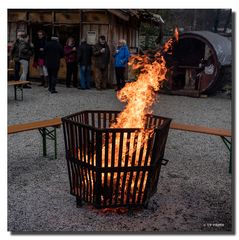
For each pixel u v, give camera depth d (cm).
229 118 946
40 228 367
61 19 1398
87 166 385
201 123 873
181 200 441
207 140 723
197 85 1363
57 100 1084
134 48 1584
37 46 1358
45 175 503
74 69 1361
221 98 1313
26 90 1263
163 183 492
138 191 399
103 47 1302
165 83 1347
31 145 635
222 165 576
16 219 383
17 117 839
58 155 587
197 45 1421
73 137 397
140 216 398
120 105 1034
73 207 415
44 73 1347
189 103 1171
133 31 1600
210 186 486
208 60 1312
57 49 1186
